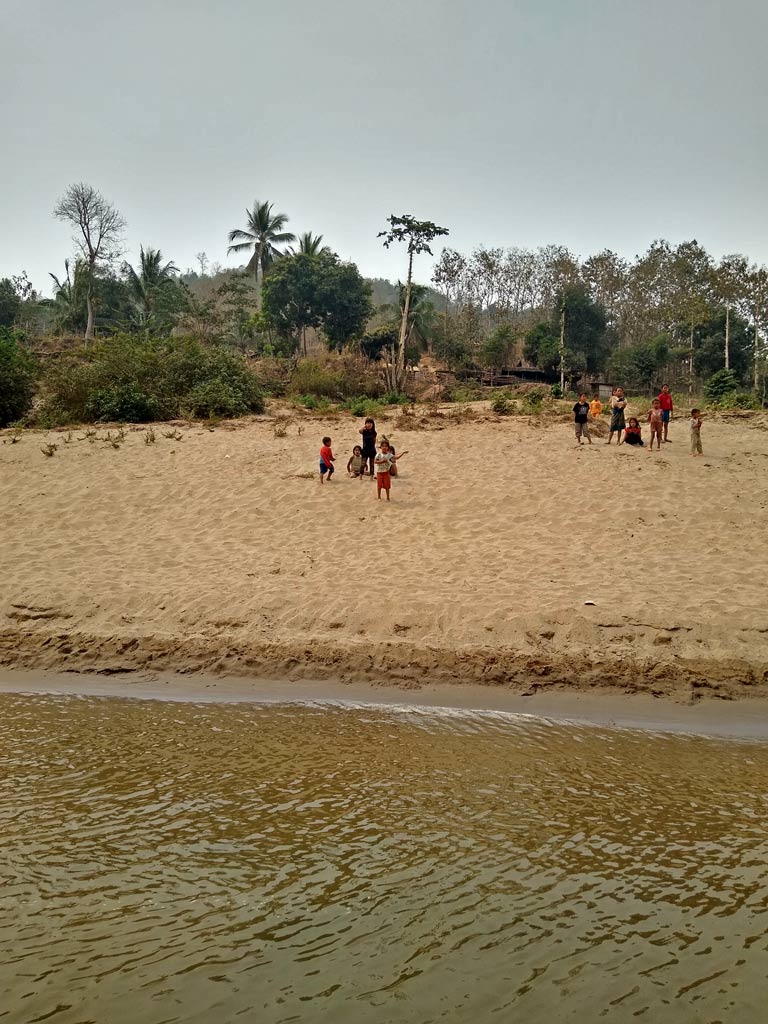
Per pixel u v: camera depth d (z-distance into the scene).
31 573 12.30
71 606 11.04
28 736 7.91
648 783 6.86
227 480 17.83
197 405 26.86
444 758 7.39
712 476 17.45
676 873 5.40
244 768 7.13
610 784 6.83
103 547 13.73
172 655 9.94
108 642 10.18
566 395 42.91
